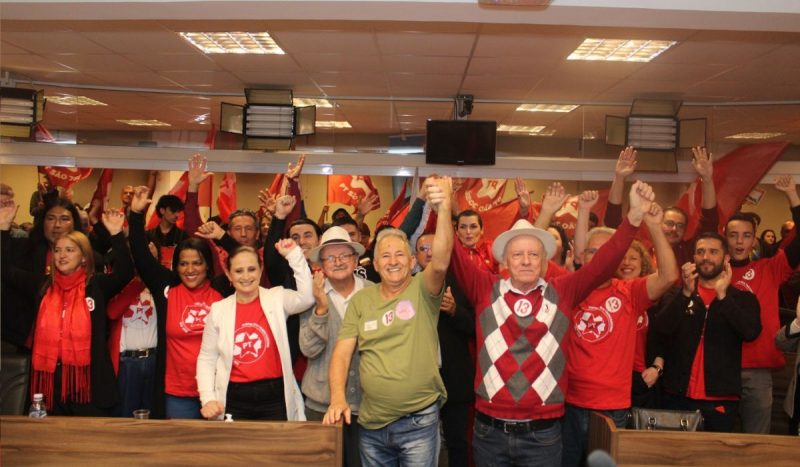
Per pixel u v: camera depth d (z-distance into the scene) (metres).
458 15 3.67
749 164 7.30
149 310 3.90
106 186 7.85
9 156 7.36
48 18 3.77
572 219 7.38
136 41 6.00
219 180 10.45
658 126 7.51
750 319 3.70
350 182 8.63
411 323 2.97
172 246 6.02
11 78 7.46
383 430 3.01
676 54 5.99
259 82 7.46
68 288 3.63
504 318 2.97
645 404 4.00
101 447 2.79
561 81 7.04
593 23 3.75
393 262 2.99
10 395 3.63
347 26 5.39
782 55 5.95
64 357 3.55
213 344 3.37
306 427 2.75
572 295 3.02
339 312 3.37
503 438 2.93
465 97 7.79
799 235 4.33
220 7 3.57
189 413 3.58
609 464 1.06
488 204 7.52
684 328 3.79
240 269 3.32
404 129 7.83
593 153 7.74
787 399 4.07
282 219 3.99
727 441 2.69
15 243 4.55
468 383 3.79
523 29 5.35
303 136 7.64
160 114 8.70
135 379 3.83
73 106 7.84
